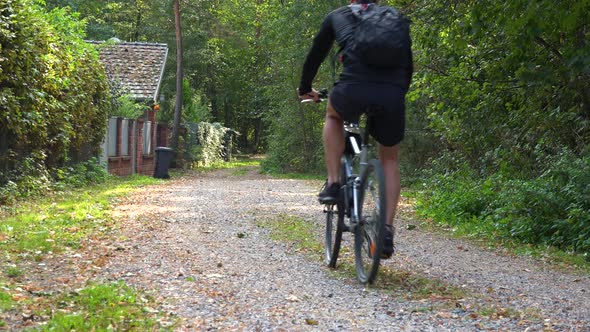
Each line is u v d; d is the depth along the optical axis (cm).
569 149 1187
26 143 1502
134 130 2889
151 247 862
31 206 1297
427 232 1138
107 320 491
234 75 6162
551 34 1054
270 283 652
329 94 636
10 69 1337
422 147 2369
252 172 3747
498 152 1359
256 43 5431
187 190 1972
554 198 1027
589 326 504
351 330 486
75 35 2002
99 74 2084
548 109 1244
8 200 1305
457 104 1377
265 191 1989
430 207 1402
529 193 1052
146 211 1321
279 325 497
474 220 1203
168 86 5259
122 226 1070
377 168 600
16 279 638
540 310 556
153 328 480
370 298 589
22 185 1430
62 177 1733
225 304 559
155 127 3362
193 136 4159
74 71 1823
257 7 5484
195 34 5216
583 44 1055
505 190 1222
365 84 586
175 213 1300
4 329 469
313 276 692
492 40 1234
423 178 1939
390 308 553
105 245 865
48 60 1530
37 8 1720
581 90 1166
